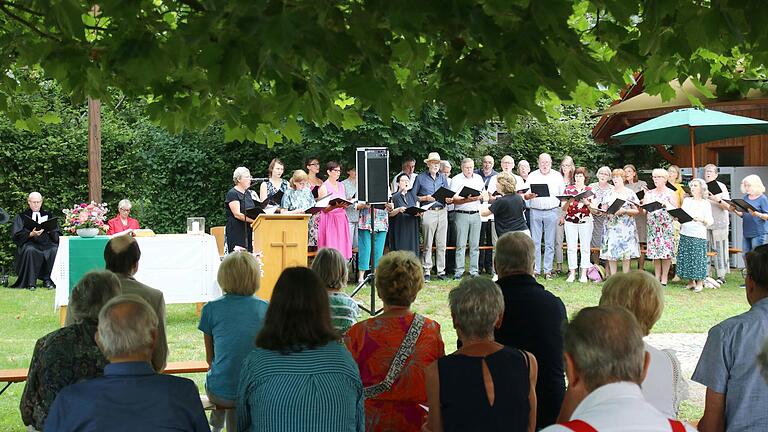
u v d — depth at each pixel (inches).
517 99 134.3
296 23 109.7
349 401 140.8
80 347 151.5
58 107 673.6
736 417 136.6
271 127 203.8
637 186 601.9
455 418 133.2
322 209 514.9
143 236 433.4
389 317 161.3
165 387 123.0
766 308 137.3
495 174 601.9
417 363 157.9
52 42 164.2
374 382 158.4
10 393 293.7
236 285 196.4
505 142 821.2
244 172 477.7
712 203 560.4
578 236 563.2
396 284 160.9
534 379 140.7
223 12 114.9
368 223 553.9
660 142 627.8
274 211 499.5
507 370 135.3
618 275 144.3
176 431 121.3
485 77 134.1
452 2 116.9
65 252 403.5
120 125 744.3
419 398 158.9
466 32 125.1
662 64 185.0
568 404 115.7
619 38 164.2
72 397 120.2
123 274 200.5
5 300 513.3
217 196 761.0
